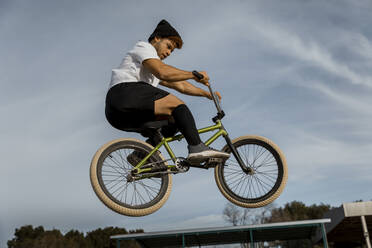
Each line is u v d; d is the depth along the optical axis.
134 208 3.62
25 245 50.09
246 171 4.06
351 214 15.64
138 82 3.46
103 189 3.55
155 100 3.42
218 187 4.10
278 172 4.06
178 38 3.77
